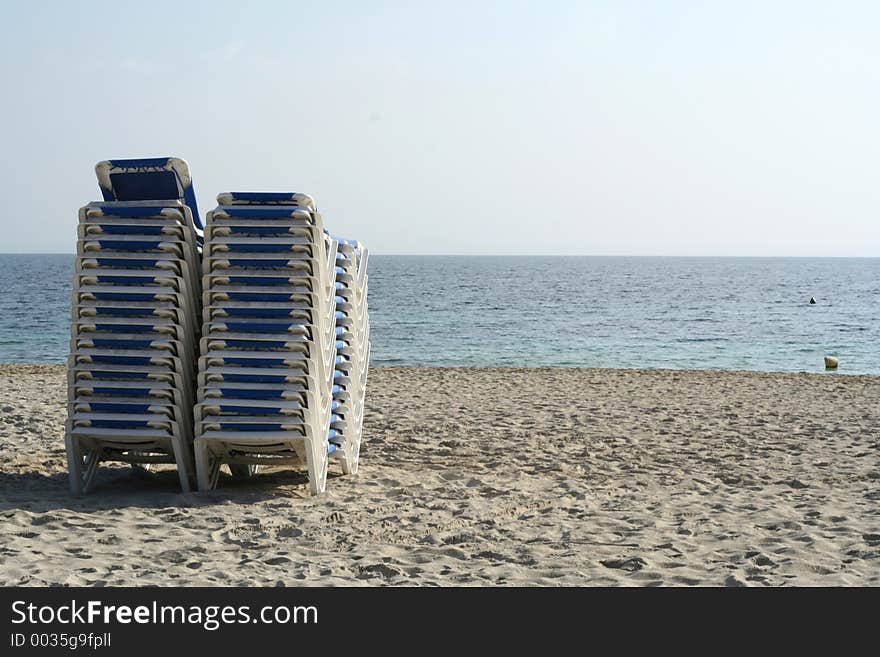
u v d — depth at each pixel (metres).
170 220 7.50
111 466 9.19
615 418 12.90
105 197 7.71
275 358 7.41
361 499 7.77
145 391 7.56
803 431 11.76
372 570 5.76
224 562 5.92
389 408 13.95
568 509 7.47
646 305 58.84
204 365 7.47
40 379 18.48
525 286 89.75
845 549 6.17
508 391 16.55
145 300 7.55
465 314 49.88
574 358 30.14
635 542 6.40
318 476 7.76
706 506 7.57
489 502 7.71
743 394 16.22
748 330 40.91
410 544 6.39
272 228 7.43
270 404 7.42
